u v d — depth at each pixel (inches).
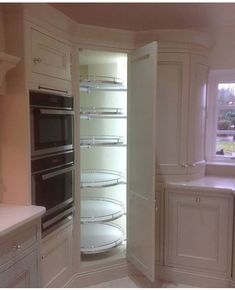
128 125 108.3
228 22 109.9
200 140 113.3
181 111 106.7
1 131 79.7
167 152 107.7
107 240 114.1
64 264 96.8
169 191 105.6
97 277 106.6
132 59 103.6
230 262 100.0
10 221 68.3
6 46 76.3
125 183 113.7
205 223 102.4
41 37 81.1
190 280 105.6
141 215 101.3
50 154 86.7
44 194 84.9
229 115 122.4
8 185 80.9
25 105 76.9
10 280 66.7
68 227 97.8
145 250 99.0
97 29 97.8
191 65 105.9
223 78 121.3
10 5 73.7
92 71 123.5
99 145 109.0
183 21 109.2
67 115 94.3
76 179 101.0
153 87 90.6
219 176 118.3
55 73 87.5
